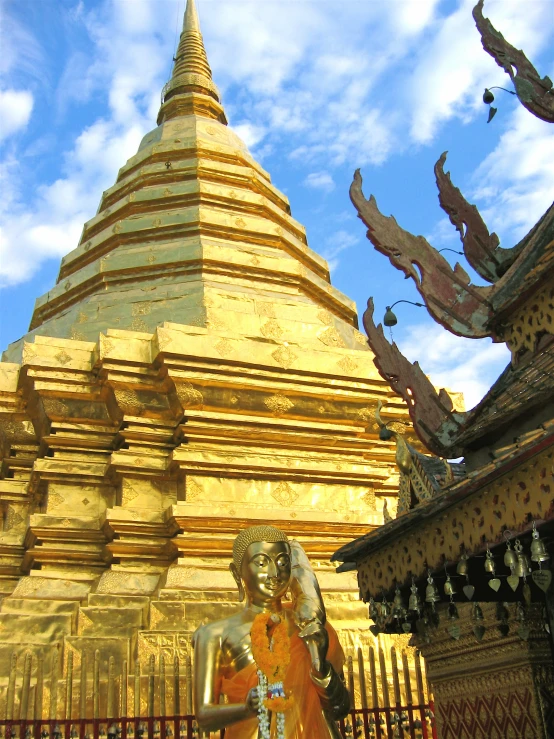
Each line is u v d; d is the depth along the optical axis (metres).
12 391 18.45
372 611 8.57
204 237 22.75
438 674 9.62
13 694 11.14
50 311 23.34
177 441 17.56
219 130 27.42
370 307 9.48
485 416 8.19
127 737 10.89
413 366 9.38
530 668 7.98
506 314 8.43
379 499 18.73
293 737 6.46
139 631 13.68
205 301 19.67
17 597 15.16
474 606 7.44
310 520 16.64
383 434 9.07
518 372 8.06
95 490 17.38
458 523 6.61
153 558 16.17
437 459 9.25
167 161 25.72
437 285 9.22
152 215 23.59
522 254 8.81
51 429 17.75
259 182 26.08
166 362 17.16
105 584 15.26
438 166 9.90
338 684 6.60
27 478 19.14
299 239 26.39
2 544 18.17
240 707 6.55
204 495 16.72
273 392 17.95
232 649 6.97
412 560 7.29
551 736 7.75
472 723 8.88
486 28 9.27
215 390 17.50
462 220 9.70
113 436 17.84
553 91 8.55
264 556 7.17
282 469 17.30
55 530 16.44
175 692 10.97
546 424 5.86
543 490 5.59
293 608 7.14
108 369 17.25
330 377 18.41
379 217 9.45
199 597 14.71
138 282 21.52
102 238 23.64
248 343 18.03
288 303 20.75
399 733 10.86
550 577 6.31
